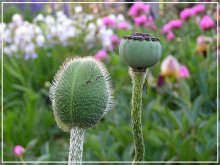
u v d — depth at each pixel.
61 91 0.75
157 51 0.89
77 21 4.68
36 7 5.74
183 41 4.38
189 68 3.97
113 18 4.62
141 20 4.32
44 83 4.18
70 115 0.75
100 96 0.76
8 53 4.40
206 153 2.62
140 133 0.92
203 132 2.77
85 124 0.76
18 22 4.66
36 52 4.39
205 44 3.78
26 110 3.53
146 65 0.90
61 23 4.93
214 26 4.01
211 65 3.75
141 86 0.93
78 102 0.75
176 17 5.04
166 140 2.78
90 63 0.77
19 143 3.22
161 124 3.15
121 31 4.38
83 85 0.75
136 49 0.88
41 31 4.75
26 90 3.72
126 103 3.39
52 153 2.74
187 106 3.20
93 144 2.61
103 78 0.77
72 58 0.80
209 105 3.40
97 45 4.57
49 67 4.21
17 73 4.03
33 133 3.32
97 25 4.57
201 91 3.52
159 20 5.12
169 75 3.37
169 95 3.59
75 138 0.76
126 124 3.07
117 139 2.96
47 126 3.35
